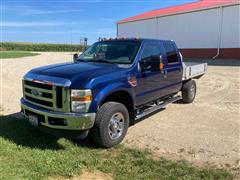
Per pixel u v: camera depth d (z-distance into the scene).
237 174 4.27
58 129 4.81
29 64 21.34
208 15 26.19
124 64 5.79
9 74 14.99
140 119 7.04
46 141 5.25
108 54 6.20
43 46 62.75
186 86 8.47
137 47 6.07
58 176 4.05
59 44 64.31
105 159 4.67
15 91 10.30
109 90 4.99
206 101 9.06
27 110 5.27
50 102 4.86
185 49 28.67
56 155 4.67
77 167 4.30
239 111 7.81
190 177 4.11
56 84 4.71
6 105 8.07
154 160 4.68
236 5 23.84
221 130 6.22
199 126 6.50
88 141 5.38
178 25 29.02
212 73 15.93
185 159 4.76
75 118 4.64
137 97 5.88
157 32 31.27
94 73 5.03
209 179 4.08
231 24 24.42
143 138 5.72
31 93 5.22
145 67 6.04
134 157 4.79
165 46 7.09
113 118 5.14
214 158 4.81
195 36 27.58
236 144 5.41
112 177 4.10
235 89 11.16
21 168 4.15
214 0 31.36
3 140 5.20
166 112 7.71
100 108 5.01
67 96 4.66
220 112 7.71
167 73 7.01
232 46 24.56
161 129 6.29
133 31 34.12
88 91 4.70
